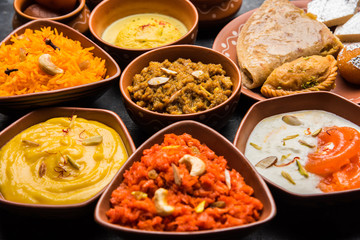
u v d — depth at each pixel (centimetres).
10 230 42
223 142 42
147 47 57
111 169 43
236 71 49
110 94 57
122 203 37
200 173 37
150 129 48
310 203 38
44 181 42
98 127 46
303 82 53
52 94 47
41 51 52
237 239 36
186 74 49
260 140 45
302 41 56
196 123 43
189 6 60
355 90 54
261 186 37
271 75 53
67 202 40
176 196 37
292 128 46
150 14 64
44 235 42
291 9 60
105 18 62
